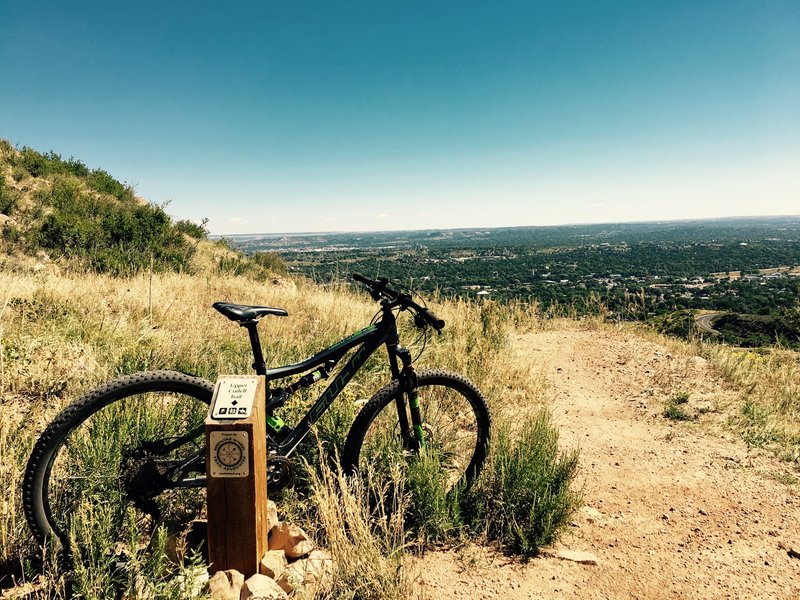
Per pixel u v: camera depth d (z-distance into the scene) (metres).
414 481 2.75
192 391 2.43
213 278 10.24
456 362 5.12
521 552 2.69
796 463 3.98
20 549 2.17
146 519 2.46
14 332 4.57
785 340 7.80
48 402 3.55
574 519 3.08
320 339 5.53
